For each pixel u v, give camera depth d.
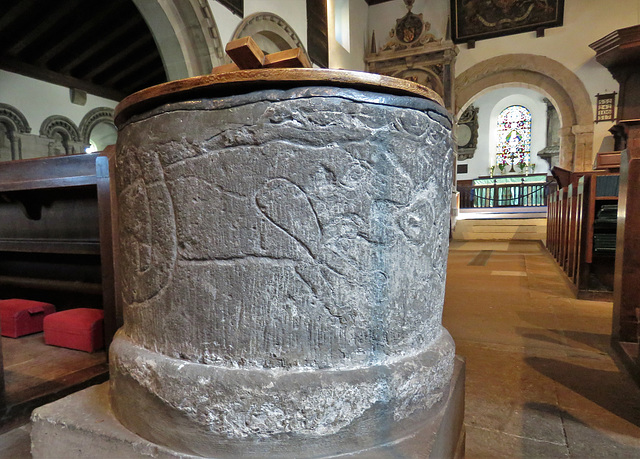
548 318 3.35
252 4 6.73
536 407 1.89
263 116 1.02
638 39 8.20
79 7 6.93
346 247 1.07
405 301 1.18
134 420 1.17
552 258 6.82
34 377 1.95
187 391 1.07
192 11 5.47
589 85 10.27
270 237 1.05
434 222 1.26
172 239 1.12
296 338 1.07
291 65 1.12
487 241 10.12
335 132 1.03
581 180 4.04
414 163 1.15
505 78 11.03
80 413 1.29
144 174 1.15
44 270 3.03
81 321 2.30
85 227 2.53
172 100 1.10
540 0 10.18
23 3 6.59
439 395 1.24
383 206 1.10
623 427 1.71
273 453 1.06
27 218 2.79
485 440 1.64
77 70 9.41
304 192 1.04
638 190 2.47
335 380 1.06
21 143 8.73
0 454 1.50
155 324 1.17
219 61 5.84
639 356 2.10
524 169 17.23
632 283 2.51
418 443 1.11
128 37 8.13
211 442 1.06
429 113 1.19
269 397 1.04
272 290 1.06
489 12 10.58
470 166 17.89
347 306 1.08
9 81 8.50
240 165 1.04
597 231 4.00
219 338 1.09
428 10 11.12
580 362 2.41
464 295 4.23
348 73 1.02
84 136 10.18
